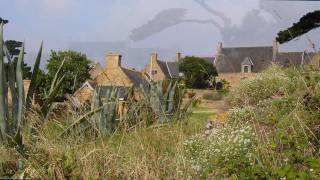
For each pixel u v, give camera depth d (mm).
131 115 6410
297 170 4270
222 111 10727
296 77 8656
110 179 4230
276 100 7160
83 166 4266
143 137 5164
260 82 10648
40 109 5488
